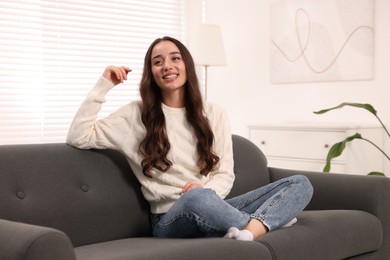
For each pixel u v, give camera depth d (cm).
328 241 236
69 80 461
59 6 454
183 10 528
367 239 256
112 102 485
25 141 439
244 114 490
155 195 238
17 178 211
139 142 241
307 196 239
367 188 268
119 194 237
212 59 440
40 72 447
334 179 280
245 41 486
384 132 396
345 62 416
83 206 224
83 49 468
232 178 257
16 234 155
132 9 495
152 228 245
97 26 475
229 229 216
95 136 233
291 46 449
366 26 404
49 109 451
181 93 254
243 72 489
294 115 453
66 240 157
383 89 399
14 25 435
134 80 497
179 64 248
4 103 431
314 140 381
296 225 237
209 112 263
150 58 252
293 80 449
